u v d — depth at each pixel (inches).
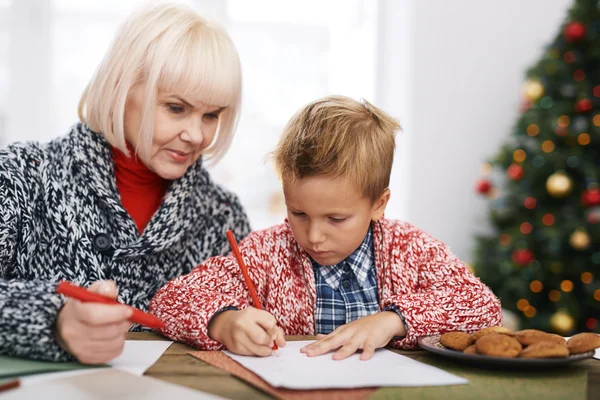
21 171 44.1
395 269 42.8
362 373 29.4
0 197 41.6
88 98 46.1
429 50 126.0
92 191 45.9
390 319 35.9
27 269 44.6
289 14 132.2
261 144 132.3
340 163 37.0
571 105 107.2
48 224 45.0
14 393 25.2
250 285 37.3
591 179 104.6
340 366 30.8
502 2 128.3
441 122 127.3
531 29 129.4
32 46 125.3
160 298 39.4
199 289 38.7
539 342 30.8
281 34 132.2
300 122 40.5
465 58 127.7
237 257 37.7
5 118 125.5
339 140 37.8
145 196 49.6
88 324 29.3
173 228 47.1
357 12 133.9
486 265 114.2
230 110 47.6
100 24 126.6
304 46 133.1
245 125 131.6
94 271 45.0
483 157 128.6
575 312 105.2
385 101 133.1
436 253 42.8
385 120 42.4
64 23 126.0
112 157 47.8
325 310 43.2
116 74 43.8
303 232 39.2
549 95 110.2
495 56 128.7
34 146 47.1
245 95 131.5
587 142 105.3
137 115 44.6
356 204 38.3
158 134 43.9
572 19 108.3
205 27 44.8
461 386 28.0
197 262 51.0
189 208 48.8
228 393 26.4
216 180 129.3
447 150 127.7
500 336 31.4
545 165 106.7
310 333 42.5
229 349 34.0
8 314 30.0
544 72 110.3
